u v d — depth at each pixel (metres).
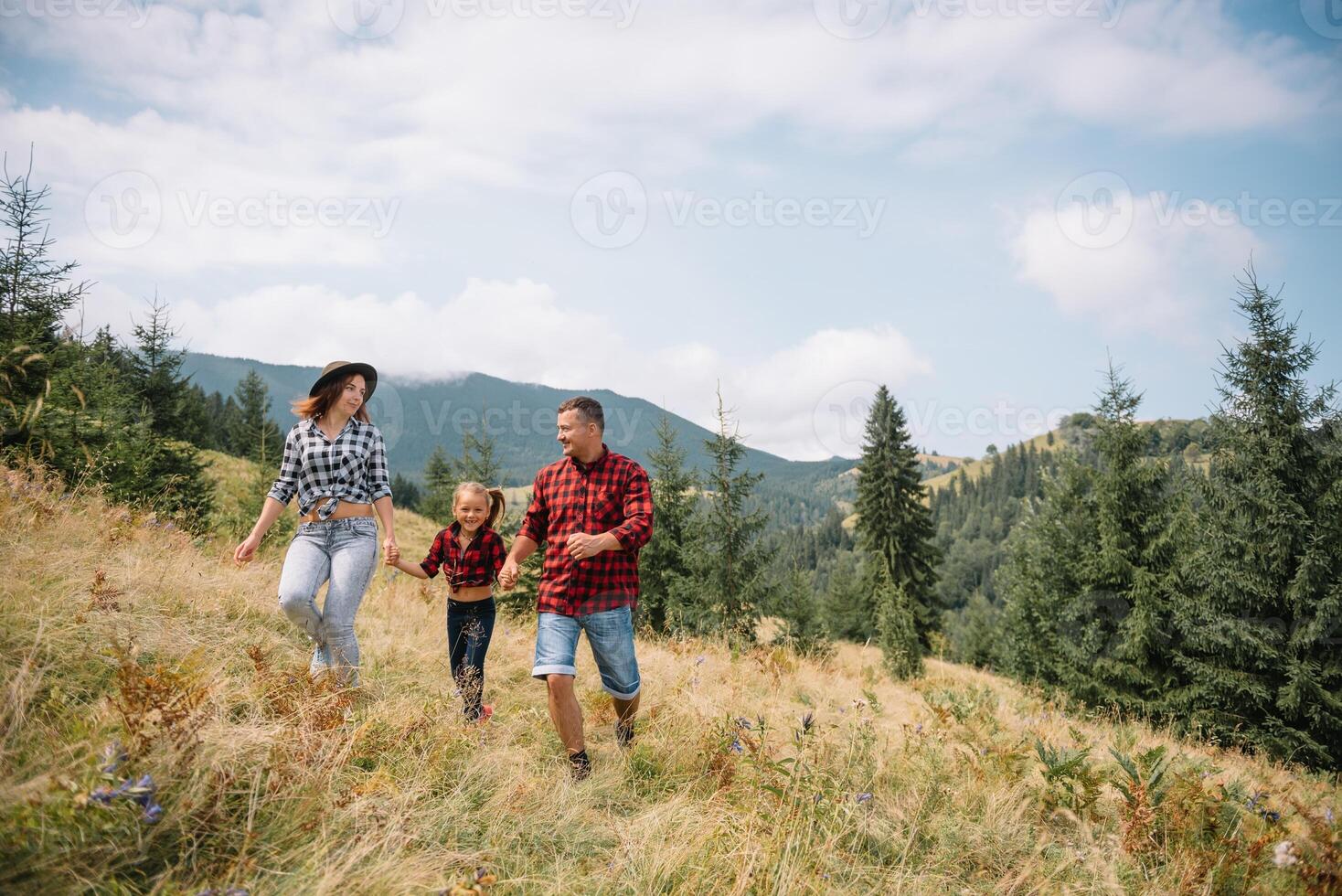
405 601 7.02
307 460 3.67
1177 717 11.84
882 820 3.18
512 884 2.23
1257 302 11.69
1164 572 12.94
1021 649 14.89
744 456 16.58
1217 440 12.02
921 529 33.84
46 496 5.16
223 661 3.43
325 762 2.55
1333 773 10.16
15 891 1.58
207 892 1.64
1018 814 3.36
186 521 8.09
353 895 1.93
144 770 2.02
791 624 17.83
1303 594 10.84
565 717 3.28
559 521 3.52
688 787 3.18
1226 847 3.09
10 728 2.17
